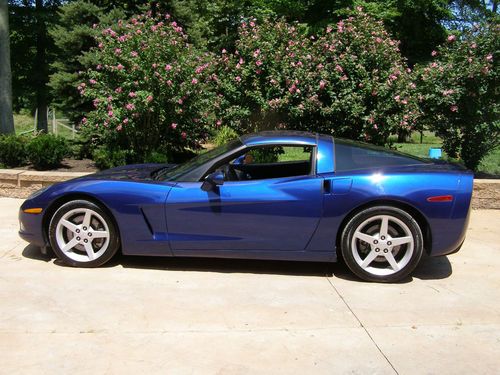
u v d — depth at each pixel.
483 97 8.12
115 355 3.11
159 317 3.65
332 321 3.66
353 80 7.64
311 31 19.41
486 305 4.02
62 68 12.40
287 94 7.59
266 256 4.52
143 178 4.84
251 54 7.99
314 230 4.42
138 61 8.12
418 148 16.50
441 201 4.29
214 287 4.27
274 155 5.53
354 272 4.44
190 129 9.12
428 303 4.03
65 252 4.64
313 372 2.97
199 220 4.47
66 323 3.52
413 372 3.00
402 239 4.37
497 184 7.49
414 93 7.87
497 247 5.69
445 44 8.66
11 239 5.54
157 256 4.86
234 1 18.36
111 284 4.28
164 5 12.77
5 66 10.43
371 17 8.29
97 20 12.45
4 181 7.66
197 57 8.62
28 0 22.92
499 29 7.86
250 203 4.39
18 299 3.92
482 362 3.13
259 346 3.27
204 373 2.93
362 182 4.34
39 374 2.87
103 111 8.52
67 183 4.72
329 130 7.96
